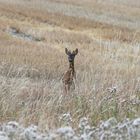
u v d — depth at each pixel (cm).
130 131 1104
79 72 2973
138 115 1545
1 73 2792
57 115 1605
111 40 5634
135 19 8569
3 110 1612
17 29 5516
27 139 1039
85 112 1633
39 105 1711
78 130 1366
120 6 10356
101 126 1177
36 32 5497
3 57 3359
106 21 7650
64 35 5425
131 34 6312
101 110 1652
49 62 3431
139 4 11338
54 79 2823
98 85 2198
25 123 1432
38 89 2116
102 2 10725
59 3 9194
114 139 1121
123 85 2158
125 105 1686
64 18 7025
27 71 2950
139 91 2038
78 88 2088
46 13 7219
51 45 4759
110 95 1802
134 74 2889
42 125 1363
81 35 5559
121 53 4341
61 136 1040
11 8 7088
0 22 5762
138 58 3962
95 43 5172
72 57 2241
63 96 1948
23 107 1702
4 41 4397
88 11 8700
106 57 3891
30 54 3706
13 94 1869
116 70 3027
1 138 1001
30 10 7262
